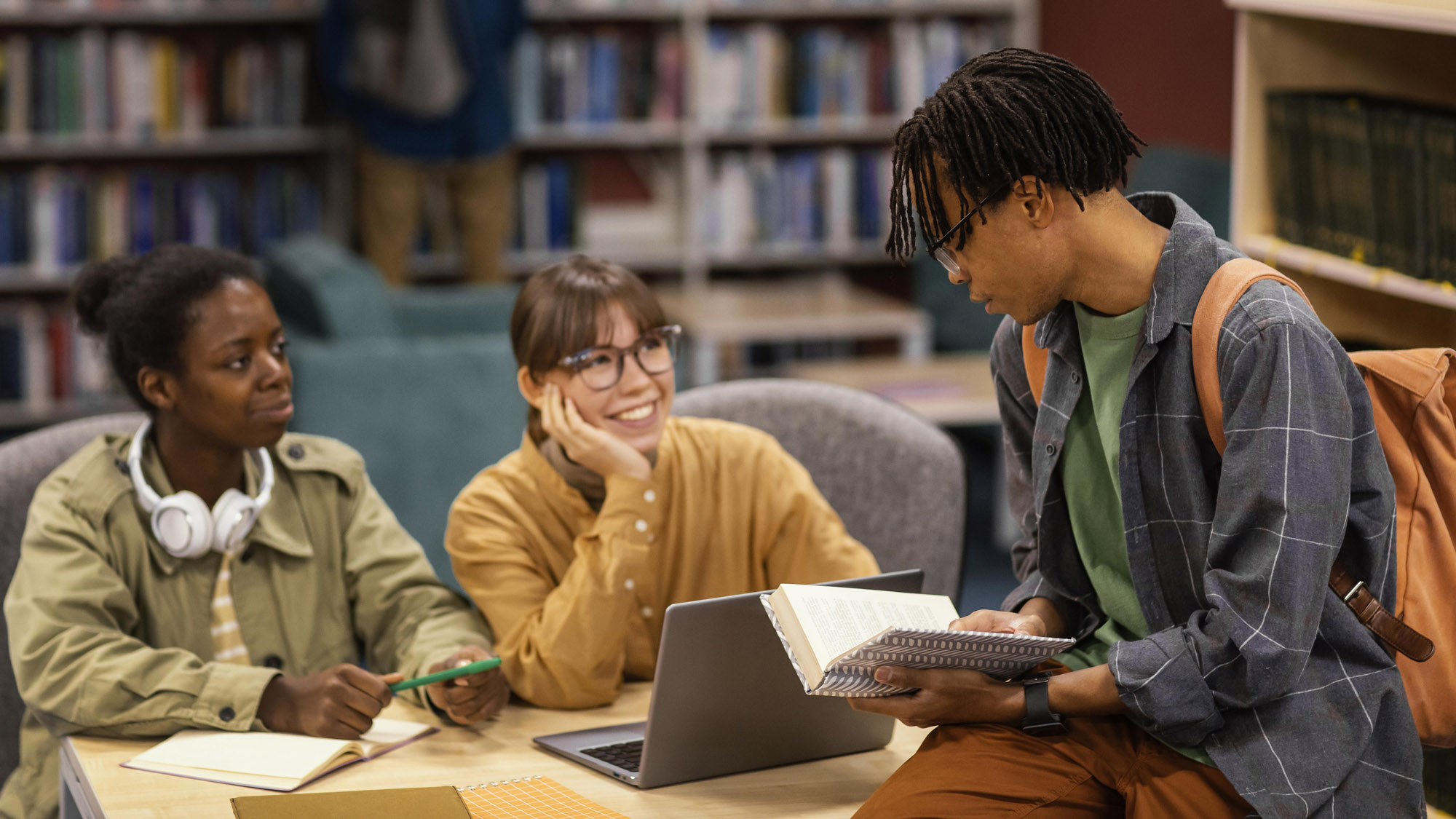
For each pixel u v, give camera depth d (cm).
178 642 184
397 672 188
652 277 643
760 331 511
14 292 588
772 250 622
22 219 567
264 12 577
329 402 362
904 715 148
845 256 629
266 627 189
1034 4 625
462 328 459
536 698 179
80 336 572
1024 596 168
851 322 518
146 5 570
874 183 621
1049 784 148
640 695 187
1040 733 151
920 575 161
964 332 551
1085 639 163
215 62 577
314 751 161
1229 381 137
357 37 536
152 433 187
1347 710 139
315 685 168
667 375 184
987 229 142
